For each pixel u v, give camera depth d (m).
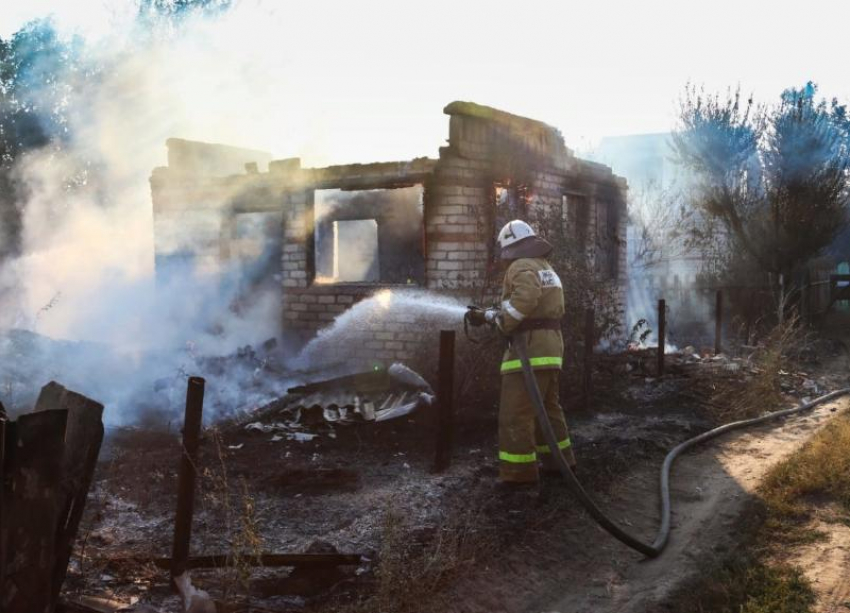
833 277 16.08
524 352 5.06
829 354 12.85
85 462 2.93
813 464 5.77
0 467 2.40
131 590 3.64
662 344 9.84
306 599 3.68
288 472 5.48
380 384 8.00
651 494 5.54
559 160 10.88
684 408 8.38
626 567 4.32
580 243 9.98
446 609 3.68
